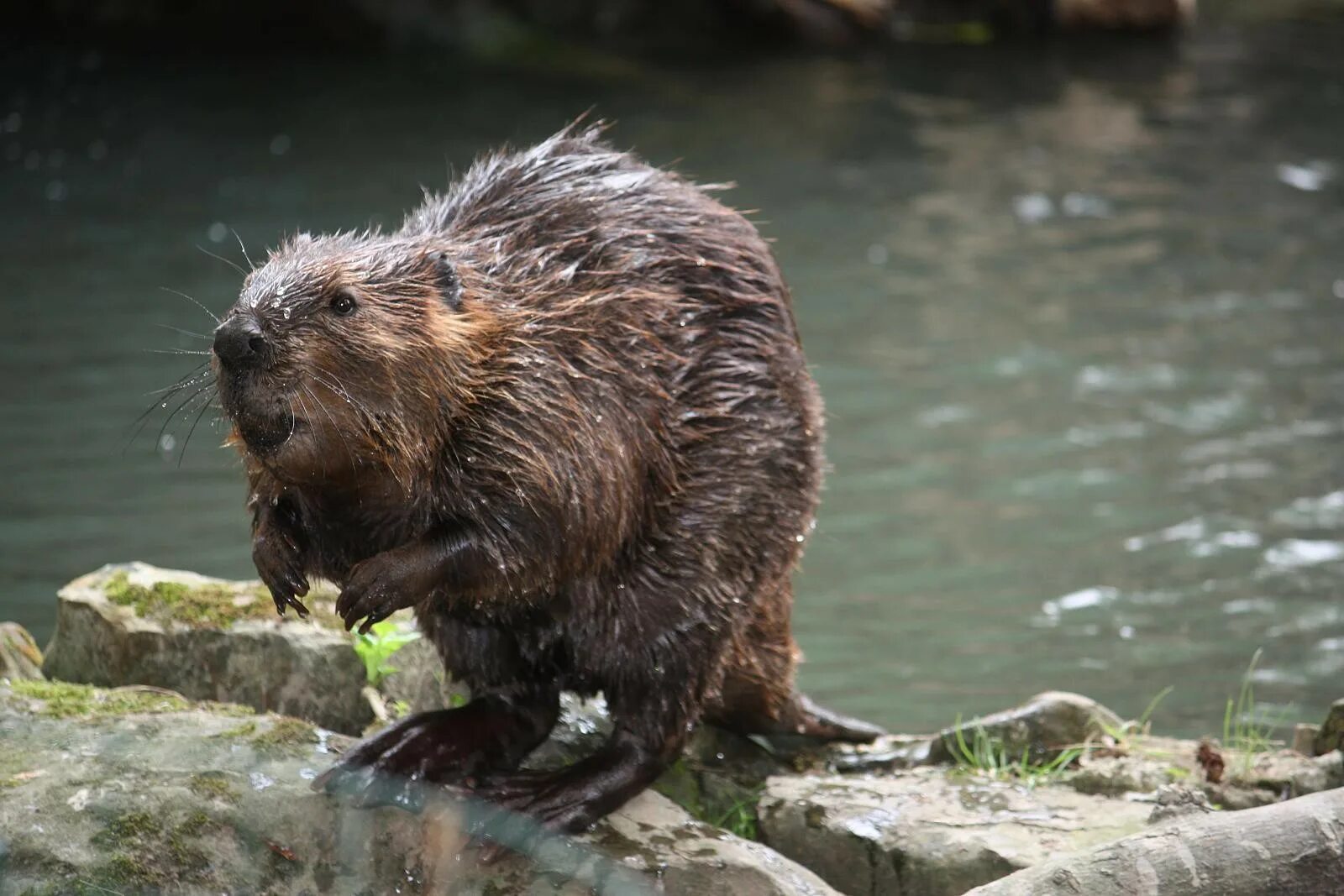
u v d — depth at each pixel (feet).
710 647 24.66
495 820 23.47
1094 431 50.47
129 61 97.25
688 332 24.50
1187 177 79.36
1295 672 36.11
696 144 83.71
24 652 30.07
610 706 25.12
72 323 56.65
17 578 38.63
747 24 106.42
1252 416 51.67
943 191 76.54
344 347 21.21
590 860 23.25
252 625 28.55
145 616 28.86
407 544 22.29
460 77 96.53
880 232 70.44
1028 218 72.74
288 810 23.00
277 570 22.45
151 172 76.23
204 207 70.90
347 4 101.96
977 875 24.98
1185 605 39.60
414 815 23.24
